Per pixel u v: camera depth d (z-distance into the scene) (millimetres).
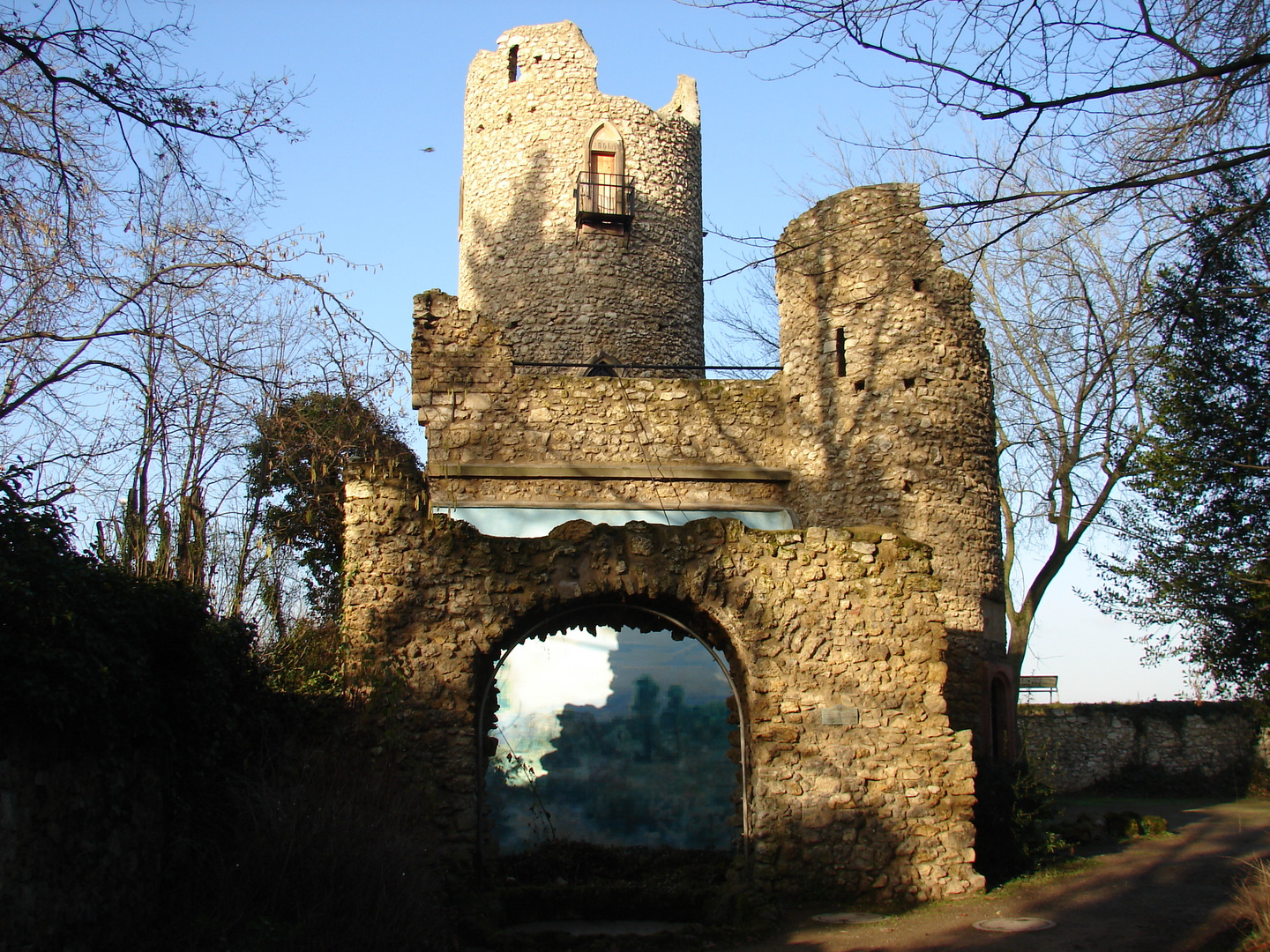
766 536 11992
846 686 11680
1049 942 9250
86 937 7672
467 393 17594
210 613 10883
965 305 17516
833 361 17469
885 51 7047
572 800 15984
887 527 12344
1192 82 7203
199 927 7992
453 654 11359
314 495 16641
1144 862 13469
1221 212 7691
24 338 9555
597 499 17422
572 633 16641
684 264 26078
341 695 11258
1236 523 13570
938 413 16906
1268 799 24828
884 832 11352
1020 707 27312
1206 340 12641
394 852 8766
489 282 25547
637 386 18000
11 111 8984
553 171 25297
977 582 16641
